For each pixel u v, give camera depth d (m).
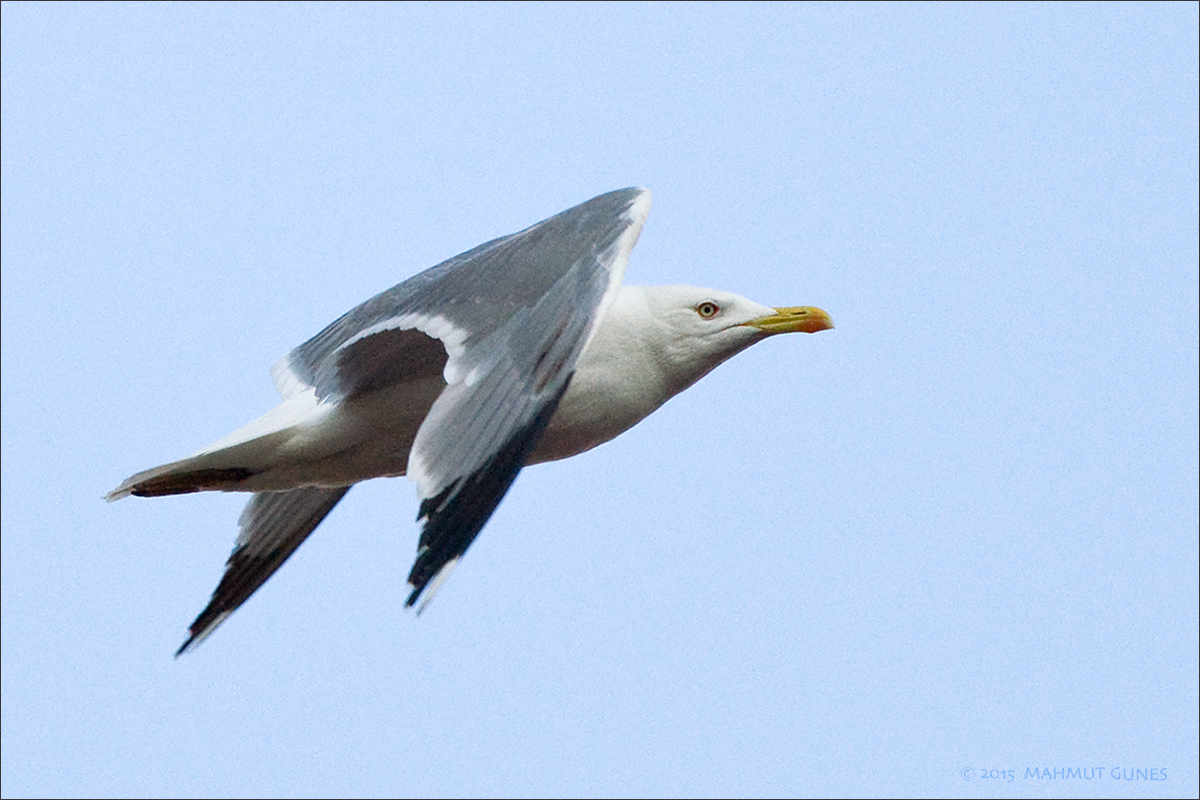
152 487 11.24
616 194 10.20
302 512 12.84
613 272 9.63
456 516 9.05
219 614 12.80
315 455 11.14
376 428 11.03
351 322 11.64
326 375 10.88
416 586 8.89
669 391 11.63
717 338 11.56
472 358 9.65
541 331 9.57
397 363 10.80
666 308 11.52
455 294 10.07
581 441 11.43
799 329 11.62
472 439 9.30
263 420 11.18
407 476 9.19
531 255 10.02
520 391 9.39
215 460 11.10
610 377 11.34
